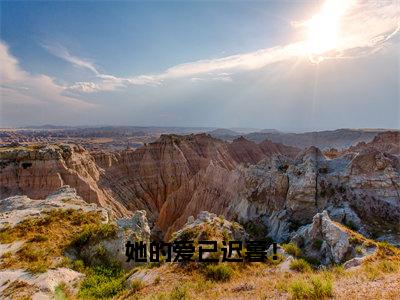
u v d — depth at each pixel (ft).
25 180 223.92
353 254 80.74
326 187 136.87
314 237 95.35
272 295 50.24
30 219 116.47
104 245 101.71
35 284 73.26
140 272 77.66
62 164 238.48
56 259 90.68
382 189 129.80
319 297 44.83
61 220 118.93
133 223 114.73
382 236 107.14
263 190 162.50
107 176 307.99
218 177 250.57
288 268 71.72
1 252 92.02
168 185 336.49
